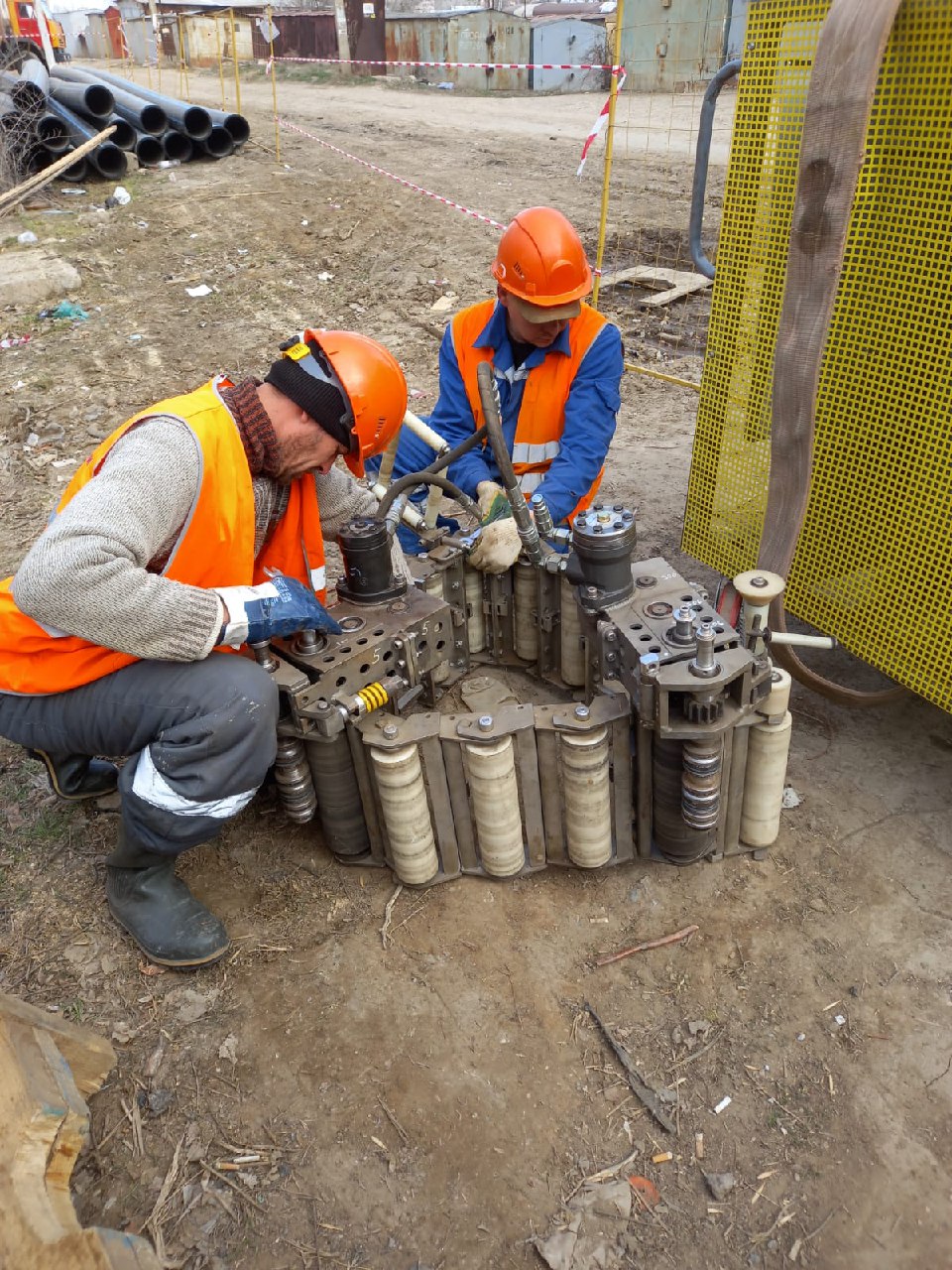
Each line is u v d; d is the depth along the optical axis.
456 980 2.05
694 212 2.97
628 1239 1.62
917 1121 1.76
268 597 1.86
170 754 1.83
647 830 2.24
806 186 2.04
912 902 2.17
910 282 2.14
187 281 7.53
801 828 2.37
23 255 7.90
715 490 2.96
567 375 2.94
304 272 7.68
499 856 2.20
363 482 3.08
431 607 2.32
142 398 5.50
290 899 2.26
